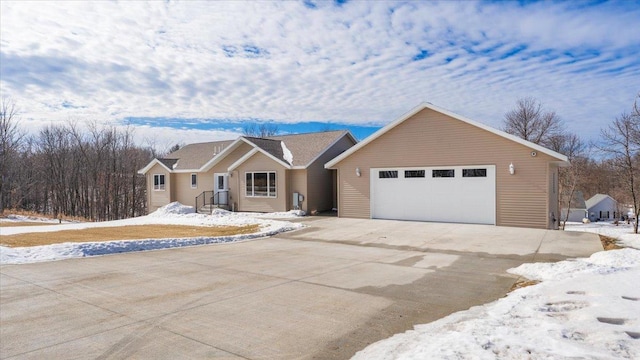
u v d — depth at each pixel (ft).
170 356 15.58
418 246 41.81
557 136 138.72
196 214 83.15
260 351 15.97
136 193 161.89
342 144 87.86
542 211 51.16
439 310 20.90
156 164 105.60
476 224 55.47
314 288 25.66
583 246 38.70
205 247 43.50
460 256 36.22
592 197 171.63
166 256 38.01
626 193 107.65
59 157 147.64
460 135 56.85
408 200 61.62
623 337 14.42
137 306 22.16
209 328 18.61
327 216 71.20
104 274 30.45
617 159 96.63
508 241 42.47
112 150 155.43
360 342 16.70
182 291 25.25
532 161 51.70
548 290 21.56
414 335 17.15
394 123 61.82
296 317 20.02
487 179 55.01
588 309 17.76
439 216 58.90
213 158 90.63
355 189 66.74
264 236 51.29
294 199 78.07
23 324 19.47
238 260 35.70
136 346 16.62
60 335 17.97
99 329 18.65
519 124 141.69
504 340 14.69
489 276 28.48
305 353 15.71
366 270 31.01
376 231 52.34
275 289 25.50
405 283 26.78
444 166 58.18
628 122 92.73
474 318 18.92
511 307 19.17
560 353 13.30
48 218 104.12
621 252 30.99
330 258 36.35
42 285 27.22
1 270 32.19
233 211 86.94
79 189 155.02
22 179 141.90
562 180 127.03
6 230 64.54
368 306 21.71
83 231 62.13
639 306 17.81
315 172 78.95
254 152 82.33
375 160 64.54
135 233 58.85
